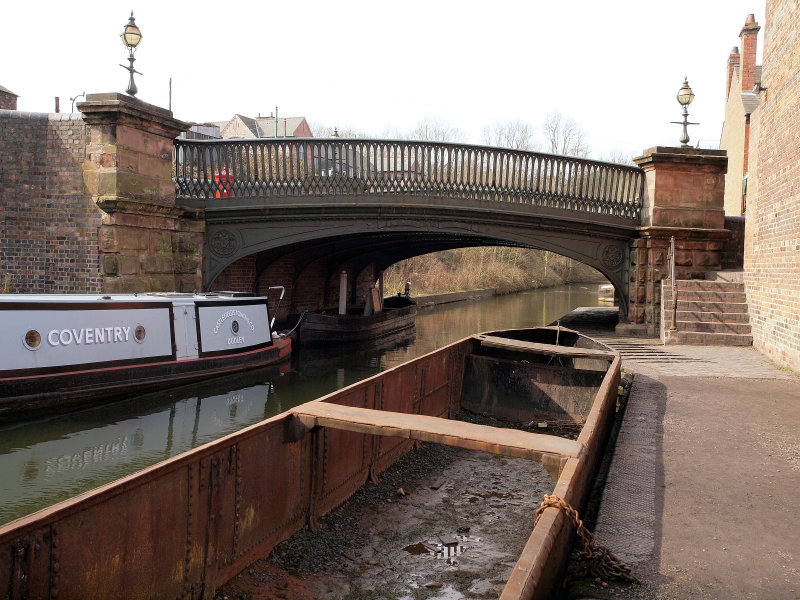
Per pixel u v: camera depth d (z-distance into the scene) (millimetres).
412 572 4676
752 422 6852
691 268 15727
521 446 4379
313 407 5215
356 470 6129
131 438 9633
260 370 14500
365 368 16531
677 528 4156
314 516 5352
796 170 9961
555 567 3105
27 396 9758
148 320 11773
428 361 8258
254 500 4586
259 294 19969
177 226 14500
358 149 16344
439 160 15203
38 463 8391
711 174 15672
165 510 3787
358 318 20500
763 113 12297
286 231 15164
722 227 15734
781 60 11070
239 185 14992
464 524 5582
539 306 39469
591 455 4848
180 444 9391
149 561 3678
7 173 13281
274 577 4473
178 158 14750
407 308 24578
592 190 15812
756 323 12664
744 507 4527
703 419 6957
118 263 12977
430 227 15383
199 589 4070
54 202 13242
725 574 3562
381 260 28141
